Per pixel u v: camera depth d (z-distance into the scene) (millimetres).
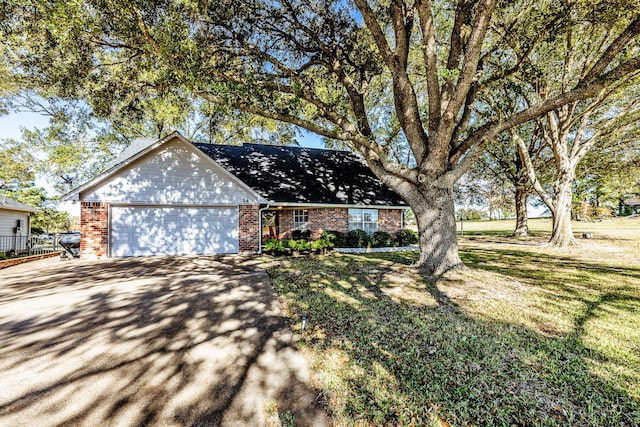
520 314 4883
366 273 7949
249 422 2463
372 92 13391
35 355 3633
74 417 2547
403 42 7141
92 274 8297
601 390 2855
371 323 4445
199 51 6656
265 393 2842
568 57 11078
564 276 7691
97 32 6375
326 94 11789
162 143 11812
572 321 4609
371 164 8312
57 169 20250
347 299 5645
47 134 19031
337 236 14203
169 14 5793
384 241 14867
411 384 2924
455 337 3971
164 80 7008
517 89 7816
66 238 12148
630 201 36688
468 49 5887
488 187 21656
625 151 14773
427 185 7547
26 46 7023
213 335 4156
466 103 7879
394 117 15562
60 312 5125
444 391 2818
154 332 4281
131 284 7027
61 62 7277
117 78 8008
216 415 2551
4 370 3297
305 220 15008
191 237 12344
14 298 5961
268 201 12805
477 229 30375
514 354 3537
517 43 7770
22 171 20375
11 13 6020
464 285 6586
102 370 3287
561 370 3201
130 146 15266
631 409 2582
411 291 6148
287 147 17875
